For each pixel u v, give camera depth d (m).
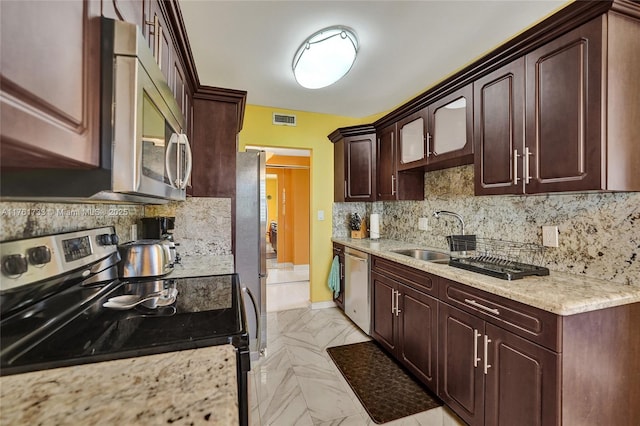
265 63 2.33
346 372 2.19
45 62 0.48
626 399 1.23
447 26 1.85
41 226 0.92
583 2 1.18
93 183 0.66
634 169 1.21
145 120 0.78
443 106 2.14
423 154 2.38
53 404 0.54
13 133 0.41
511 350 1.31
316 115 3.59
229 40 2.00
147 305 1.09
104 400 0.55
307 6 1.66
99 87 0.65
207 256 2.13
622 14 1.18
